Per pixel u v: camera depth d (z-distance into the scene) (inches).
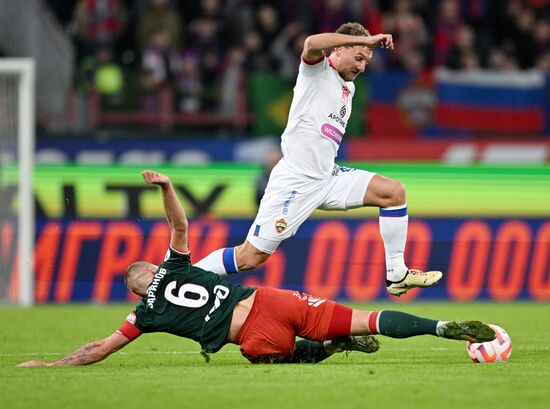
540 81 2544.3
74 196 2309.3
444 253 2340.1
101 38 2586.1
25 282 2161.7
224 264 1252.5
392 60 2701.8
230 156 2422.5
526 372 999.0
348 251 2305.6
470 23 2874.0
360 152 2450.8
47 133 2437.3
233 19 2672.2
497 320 1786.4
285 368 1038.4
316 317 1059.9
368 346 1096.2
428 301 2316.7
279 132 2474.2
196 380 946.7
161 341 1471.5
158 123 2516.0
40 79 2541.8
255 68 2564.0
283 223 1230.3
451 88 2513.5
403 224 1235.9
